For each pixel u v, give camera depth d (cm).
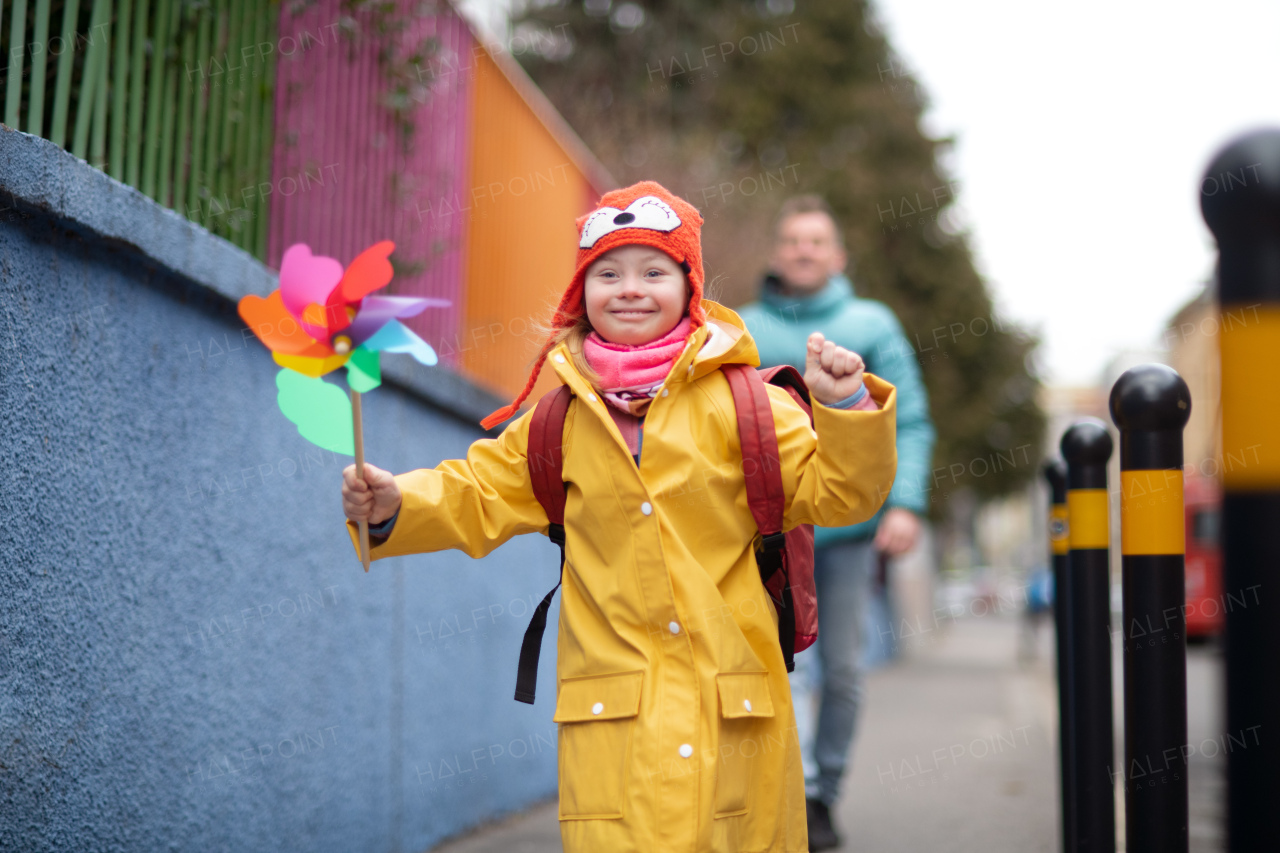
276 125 329
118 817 232
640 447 214
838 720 394
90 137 248
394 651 361
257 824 283
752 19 2069
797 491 212
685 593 204
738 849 202
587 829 201
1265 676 133
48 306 213
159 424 249
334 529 328
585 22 1852
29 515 207
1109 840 249
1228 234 137
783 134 2092
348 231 372
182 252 250
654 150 1322
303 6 338
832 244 419
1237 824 134
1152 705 206
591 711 204
